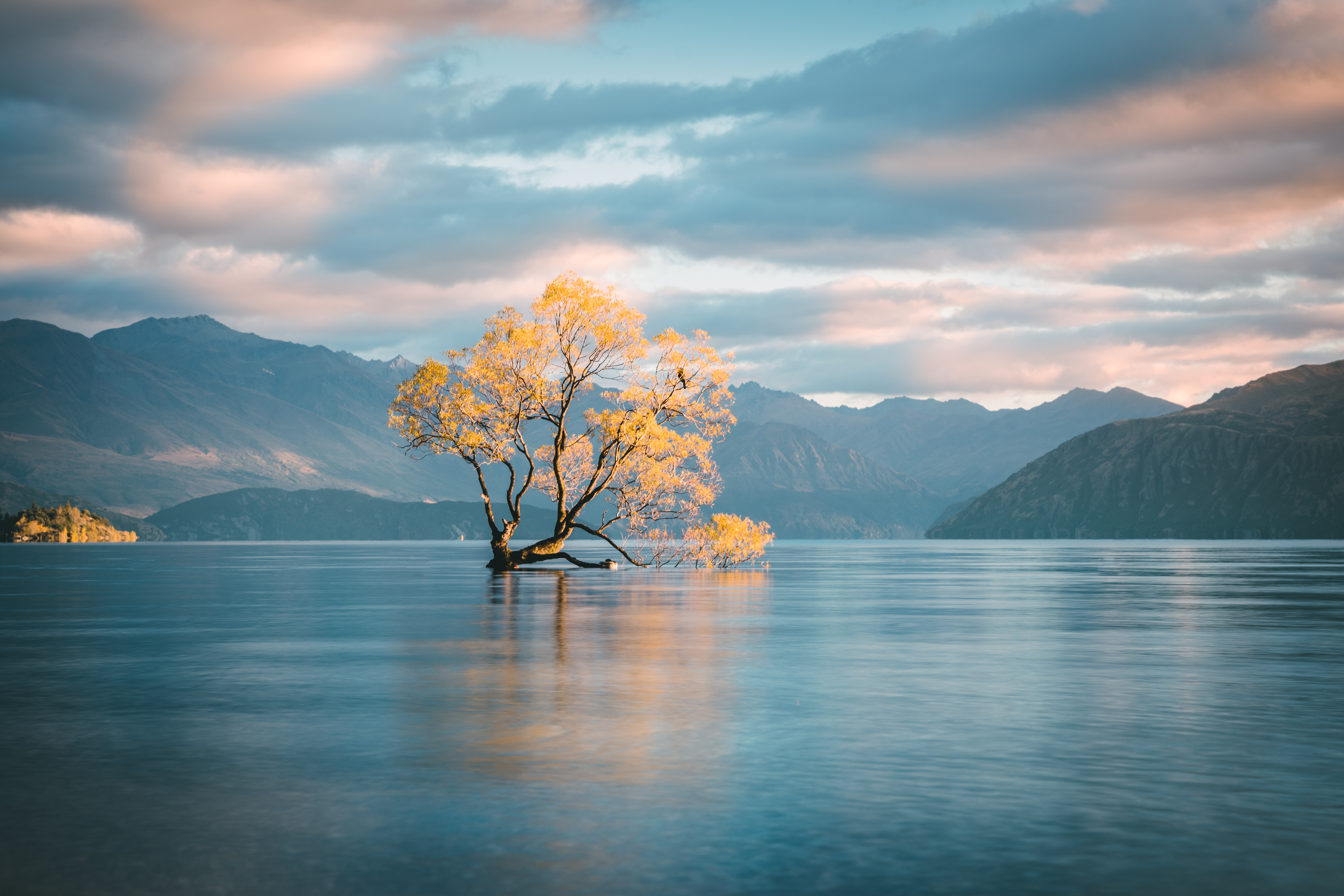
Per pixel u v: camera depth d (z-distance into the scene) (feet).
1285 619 124.98
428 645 94.84
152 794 41.34
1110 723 56.59
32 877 31.99
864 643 96.53
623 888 31.12
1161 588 199.93
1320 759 47.67
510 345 229.66
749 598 163.63
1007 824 37.35
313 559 467.11
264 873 32.30
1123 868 32.89
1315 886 31.35
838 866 33.04
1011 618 127.24
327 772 45.06
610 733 53.62
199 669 78.95
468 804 39.93
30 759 47.70
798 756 48.26
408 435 237.04
